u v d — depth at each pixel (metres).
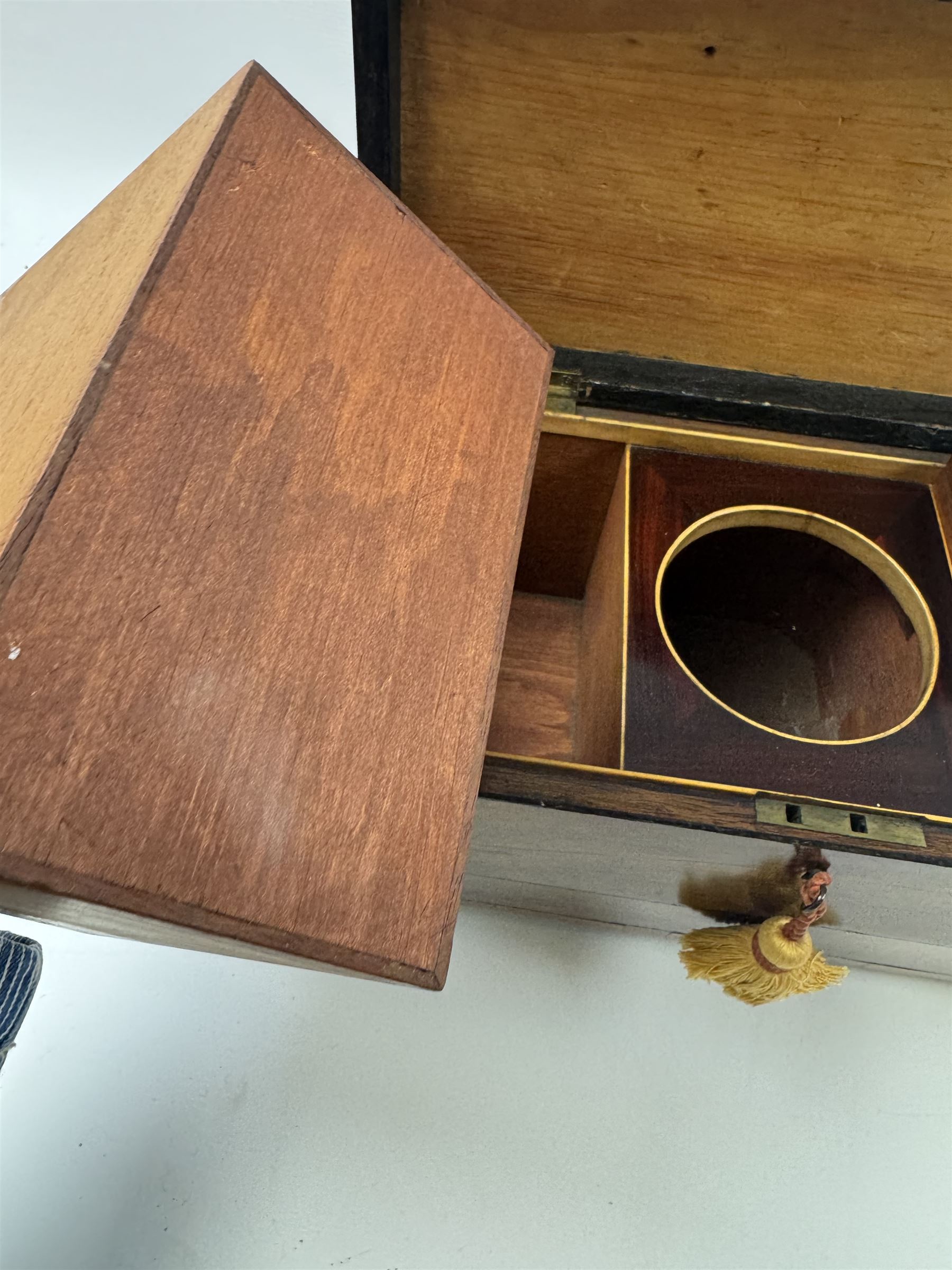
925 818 0.36
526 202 0.40
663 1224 0.41
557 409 0.46
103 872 0.21
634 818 0.35
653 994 0.46
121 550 0.23
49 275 0.33
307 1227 0.40
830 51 0.34
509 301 0.44
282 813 0.24
